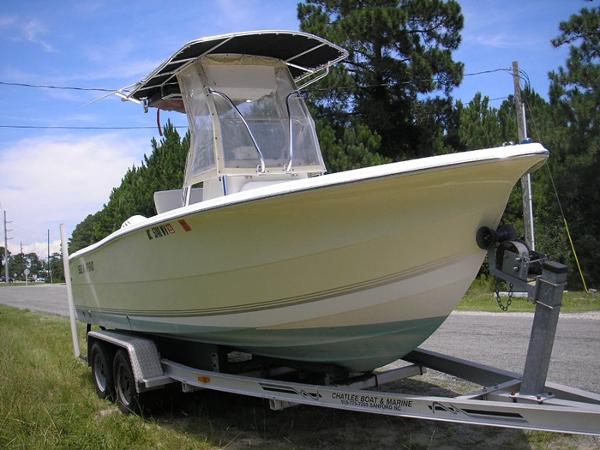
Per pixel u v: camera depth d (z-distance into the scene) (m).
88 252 6.27
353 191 3.62
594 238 18.09
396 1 20.44
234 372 5.04
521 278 3.60
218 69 5.39
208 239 4.32
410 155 21.03
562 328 9.44
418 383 5.90
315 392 4.12
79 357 8.01
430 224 3.71
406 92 20.88
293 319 4.23
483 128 20.14
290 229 3.92
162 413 5.43
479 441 4.34
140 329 5.68
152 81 5.95
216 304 4.56
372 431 4.68
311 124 5.63
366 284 3.95
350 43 19.64
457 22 20.09
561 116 18.14
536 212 19.11
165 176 16.91
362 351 4.30
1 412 5.32
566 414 3.16
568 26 16.88
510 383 3.90
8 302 24.12
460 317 11.57
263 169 5.14
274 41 5.28
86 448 4.47
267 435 4.71
